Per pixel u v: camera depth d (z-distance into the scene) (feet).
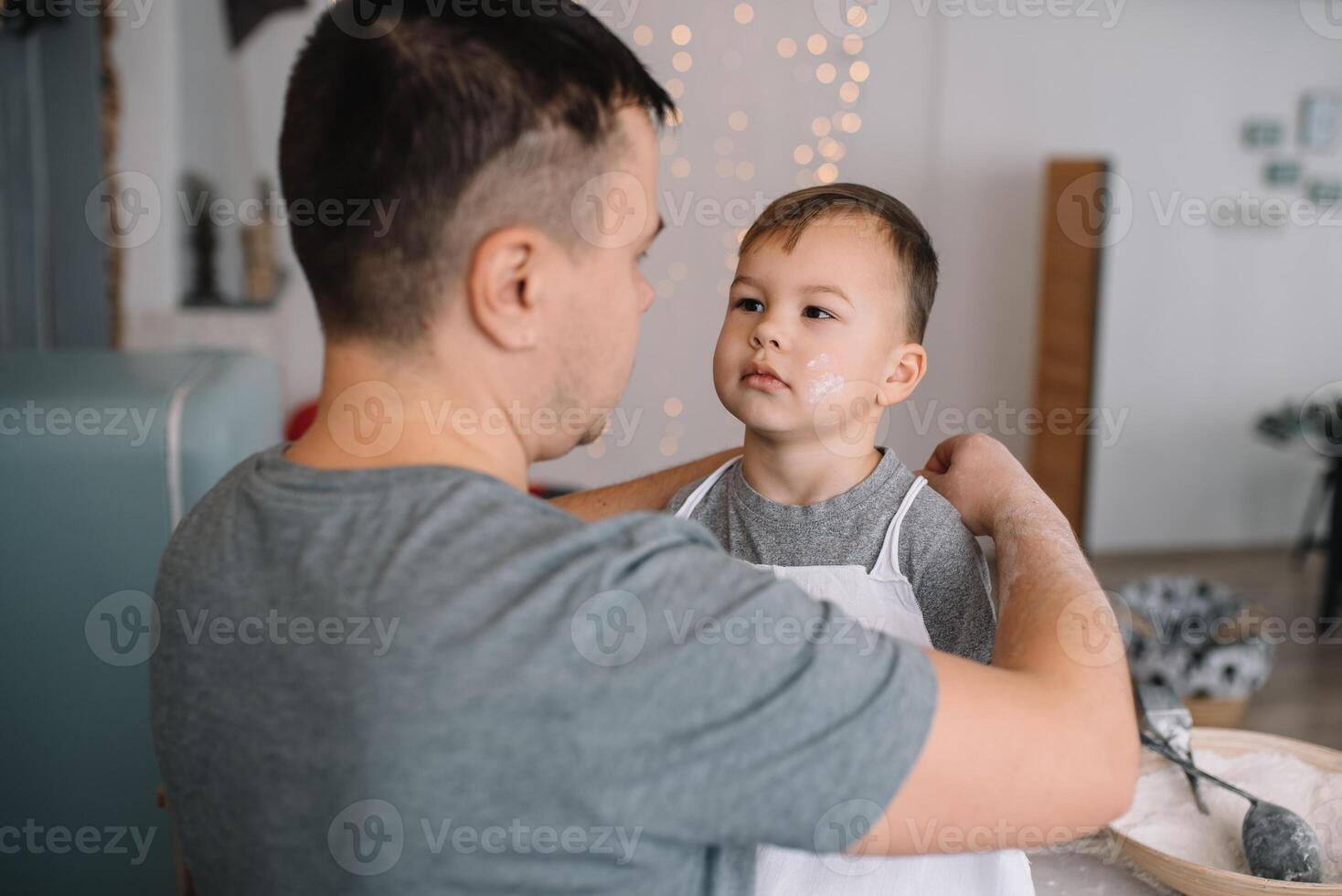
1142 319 15.93
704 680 1.73
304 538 1.92
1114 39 15.19
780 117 14.64
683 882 1.86
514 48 1.89
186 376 4.62
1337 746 9.76
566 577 1.78
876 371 3.03
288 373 12.44
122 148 11.59
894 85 14.85
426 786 1.71
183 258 11.98
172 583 2.06
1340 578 13.09
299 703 1.78
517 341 1.97
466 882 1.73
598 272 2.03
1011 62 15.02
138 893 4.34
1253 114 15.72
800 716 1.73
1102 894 2.93
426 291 1.95
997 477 2.82
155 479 4.12
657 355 14.70
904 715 1.77
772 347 2.97
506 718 1.70
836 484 2.99
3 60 8.73
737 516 3.10
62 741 4.23
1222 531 16.67
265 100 12.03
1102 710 1.95
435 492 1.91
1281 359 16.38
